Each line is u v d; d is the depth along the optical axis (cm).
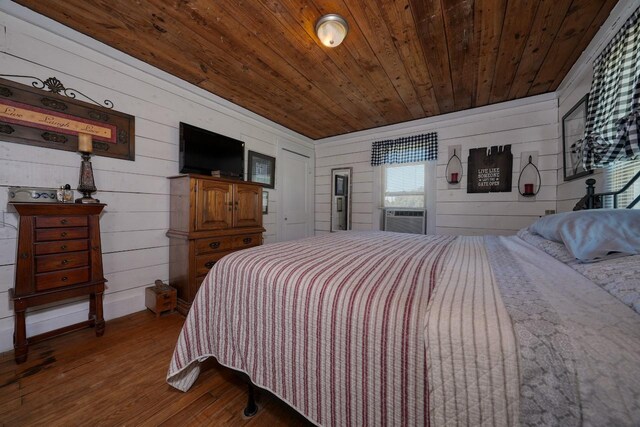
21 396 118
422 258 113
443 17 159
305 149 420
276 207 369
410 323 61
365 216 385
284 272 91
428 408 57
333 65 214
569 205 226
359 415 68
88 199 175
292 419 107
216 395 121
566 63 206
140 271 220
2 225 155
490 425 50
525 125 272
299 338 82
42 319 172
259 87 256
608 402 42
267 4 151
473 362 52
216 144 269
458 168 310
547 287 70
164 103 234
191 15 161
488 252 127
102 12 160
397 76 230
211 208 232
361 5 151
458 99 275
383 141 364
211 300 114
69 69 179
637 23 128
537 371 47
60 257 157
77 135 183
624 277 66
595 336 47
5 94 155
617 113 137
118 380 130
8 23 155
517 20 161
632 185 146
